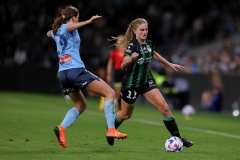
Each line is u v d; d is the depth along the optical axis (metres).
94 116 58.16
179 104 72.62
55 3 100.75
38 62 96.00
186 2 94.81
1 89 95.56
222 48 78.31
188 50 89.31
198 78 71.56
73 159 30.55
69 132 43.00
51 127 46.00
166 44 91.50
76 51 33.25
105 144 36.84
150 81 34.41
